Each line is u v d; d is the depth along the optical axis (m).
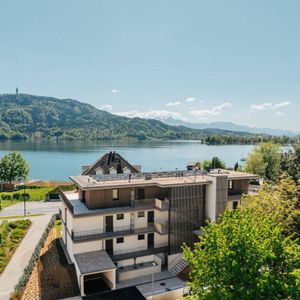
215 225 21.50
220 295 18.09
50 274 33.50
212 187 38.28
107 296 30.64
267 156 79.12
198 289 20.44
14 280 33.81
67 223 38.28
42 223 53.47
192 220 37.94
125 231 35.56
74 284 32.06
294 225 29.38
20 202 73.06
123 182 36.59
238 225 20.06
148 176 40.53
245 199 34.53
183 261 36.62
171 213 36.44
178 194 36.78
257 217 28.06
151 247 37.28
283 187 32.38
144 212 37.00
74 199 39.75
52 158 184.25
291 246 19.70
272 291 17.19
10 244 43.06
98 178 39.34
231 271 18.00
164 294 30.42
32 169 144.12
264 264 18.36
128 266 35.59
